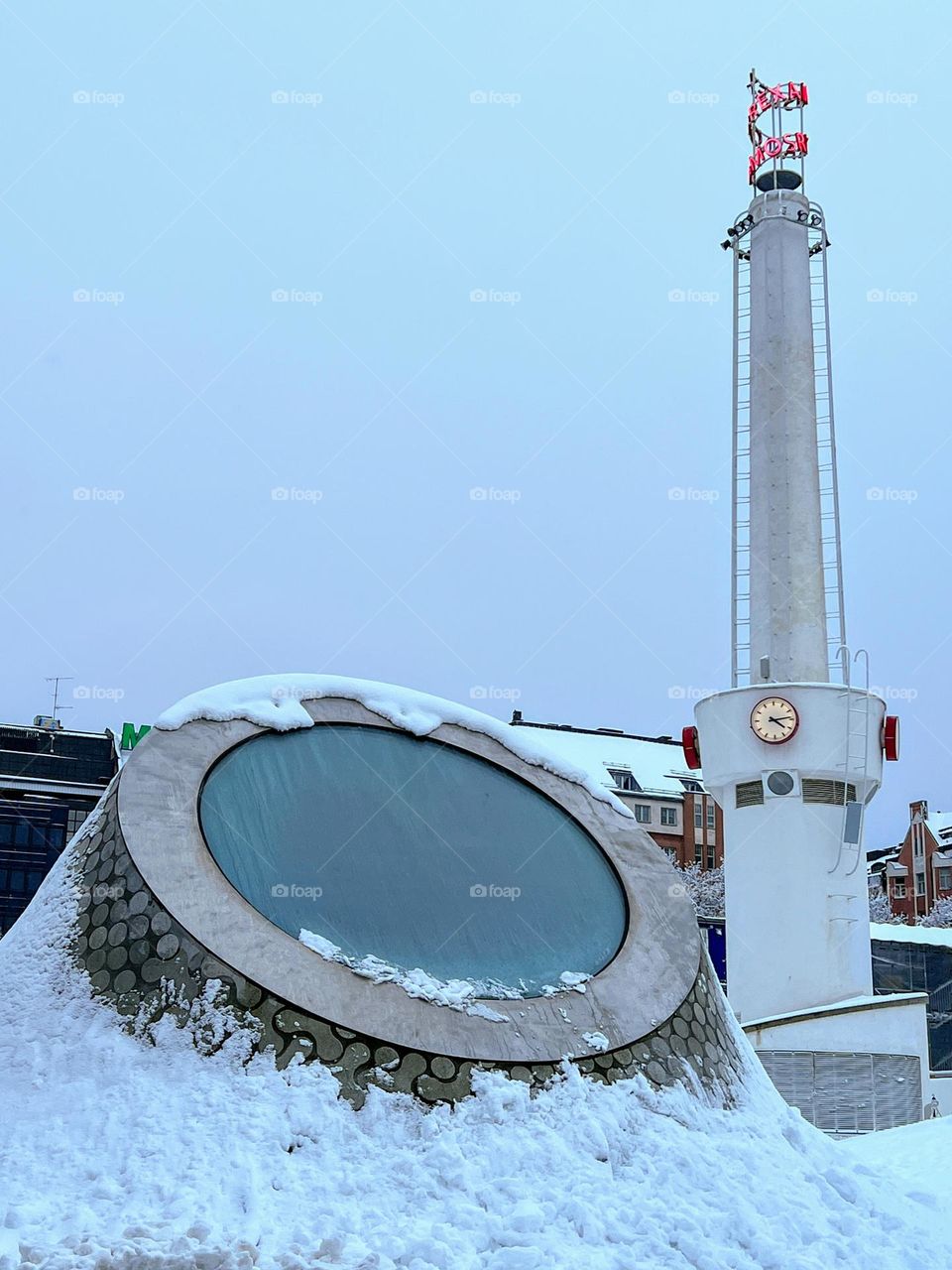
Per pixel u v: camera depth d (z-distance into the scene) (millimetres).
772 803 32969
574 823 14109
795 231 37656
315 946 10820
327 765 13258
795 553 35156
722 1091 11812
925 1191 11312
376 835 12586
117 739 58281
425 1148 9617
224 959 10391
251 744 13102
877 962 39531
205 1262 7816
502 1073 10375
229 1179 8906
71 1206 8516
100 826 12188
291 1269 7941
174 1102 9547
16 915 54875
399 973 10898
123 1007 10406
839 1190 10539
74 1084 9773
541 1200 9227
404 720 14273
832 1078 30609
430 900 12047
